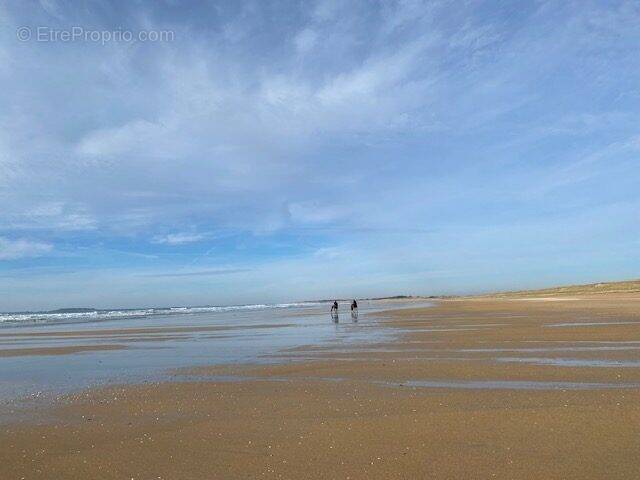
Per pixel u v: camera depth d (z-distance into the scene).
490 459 6.31
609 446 6.54
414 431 7.54
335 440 7.33
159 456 7.02
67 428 8.67
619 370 11.97
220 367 15.48
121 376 14.66
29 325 61.50
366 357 16.11
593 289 110.62
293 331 30.06
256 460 6.70
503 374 12.00
